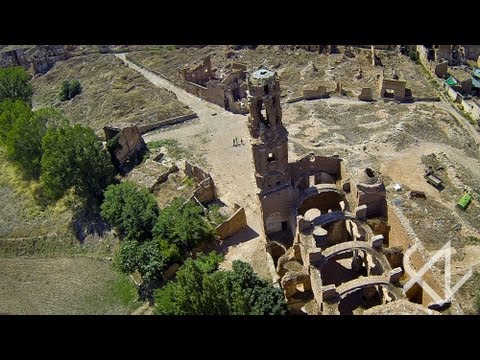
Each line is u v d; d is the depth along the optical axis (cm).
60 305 7900
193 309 5953
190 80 13450
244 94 12794
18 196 10569
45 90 15712
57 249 9225
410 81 12662
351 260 7544
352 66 13500
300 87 12825
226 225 8094
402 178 8444
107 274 8400
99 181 9781
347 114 11100
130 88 14150
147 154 10650
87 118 13388
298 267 6888
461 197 7869
